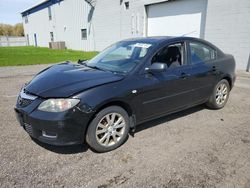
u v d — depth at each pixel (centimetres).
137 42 412
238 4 956
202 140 356
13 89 654
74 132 287
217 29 1051
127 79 330
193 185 252
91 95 292
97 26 2003
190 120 436
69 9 2417
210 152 321
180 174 271
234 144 345
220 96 495
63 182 254
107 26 1867
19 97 323
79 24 2288
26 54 1786
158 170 278
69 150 320
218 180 261
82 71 354
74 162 292
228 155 314
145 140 353
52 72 359
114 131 325
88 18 2112
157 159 302
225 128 403
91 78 321
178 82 390
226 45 1030
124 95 319
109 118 318
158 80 360
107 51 442
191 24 1171
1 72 925
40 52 2014
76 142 294
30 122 290
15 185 248
